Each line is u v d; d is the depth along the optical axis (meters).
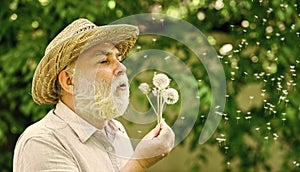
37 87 2.65
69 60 2.55
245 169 5.98
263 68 5.75
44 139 2.50
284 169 5.98
